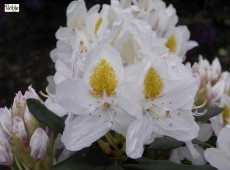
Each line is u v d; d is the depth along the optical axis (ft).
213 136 1.69
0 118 1.35
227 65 4.76
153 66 1.22
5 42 5.16
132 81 1.19
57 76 1.40
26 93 1.39
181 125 1.27
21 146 1.33
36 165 1.36
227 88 1.72
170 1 4.24
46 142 1.31
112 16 1.60
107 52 1.21
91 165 1.33
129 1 1.80
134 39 1.24
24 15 5.45
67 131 1.22
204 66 1.75
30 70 4.72
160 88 1.25
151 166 1.34
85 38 1.50
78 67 1.27
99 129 1.23
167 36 1.84
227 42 5.08
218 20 5.19
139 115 1.19
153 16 1.83
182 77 1.27
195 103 1.64
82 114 1.23
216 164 1.33
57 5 5.52
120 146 1.37
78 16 1.61
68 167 1.31
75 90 1.22
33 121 1.34
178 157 1.56
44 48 5.08
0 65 4.80
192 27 4.98
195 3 5.20
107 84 1.23
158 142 1.42
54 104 1.34
